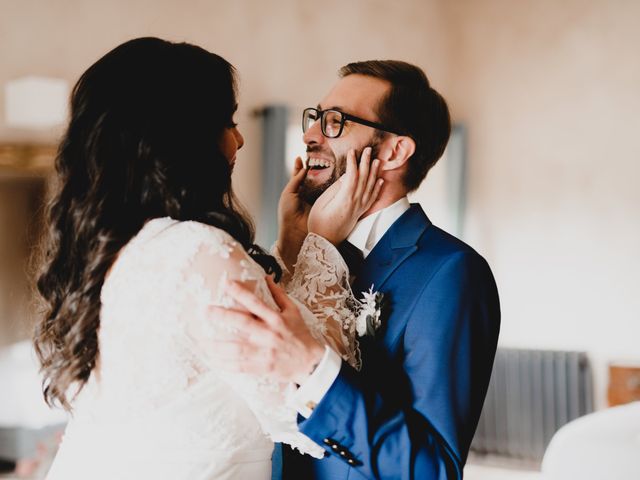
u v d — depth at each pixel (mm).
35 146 3738
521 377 6129
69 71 4016
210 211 1261
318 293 1422
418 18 6422
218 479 1218
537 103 6445
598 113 6207
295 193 1713
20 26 3785
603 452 3771
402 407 1394
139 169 1214
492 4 6621
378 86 1600
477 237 6699
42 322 1328
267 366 1169
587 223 6242
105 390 1232
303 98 5379
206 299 1150
